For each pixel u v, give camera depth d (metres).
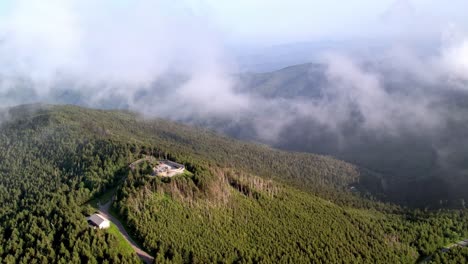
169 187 196.00
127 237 164.25
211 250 162.00
